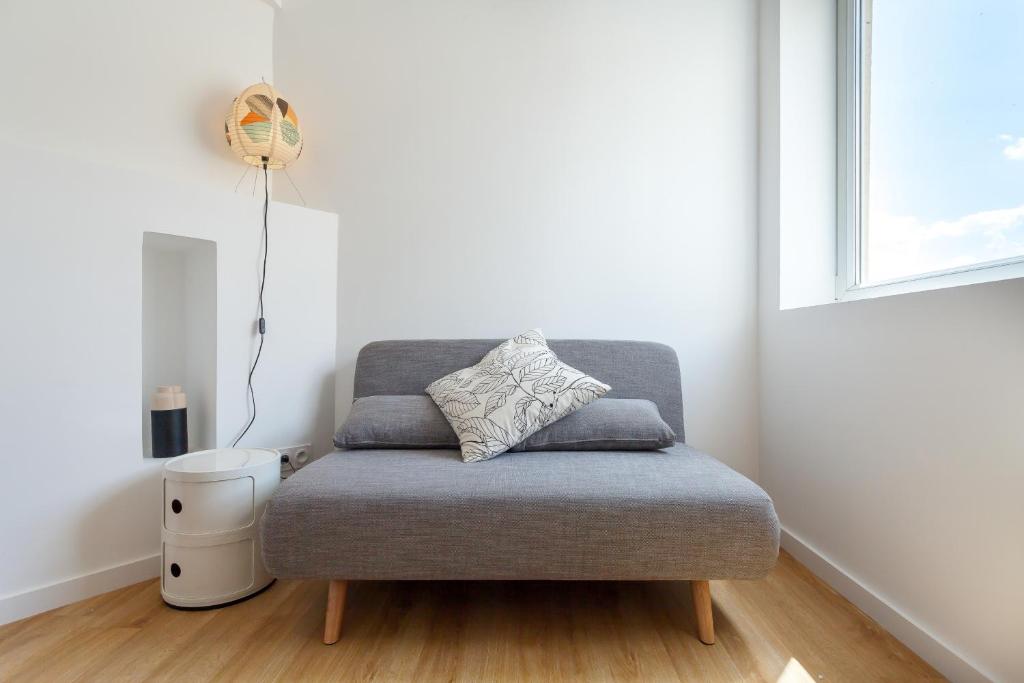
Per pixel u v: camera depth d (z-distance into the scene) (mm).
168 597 1574
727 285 2275
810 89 2076
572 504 1323
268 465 1678
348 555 1325
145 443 2055
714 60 2287
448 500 1331
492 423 1673
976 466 1192
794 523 1970
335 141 2354
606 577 1332
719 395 2268
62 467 1607
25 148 1535
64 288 1607
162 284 2098
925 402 1343
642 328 2287
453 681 1224
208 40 2131
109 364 1695
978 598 1181
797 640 1403
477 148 2326
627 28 2309
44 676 1227
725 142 2281
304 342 2223
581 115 2311
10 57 1676
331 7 2367
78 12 1805
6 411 1512
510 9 2318
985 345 1174
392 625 1475
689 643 1387
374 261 2336
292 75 2367
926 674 1256
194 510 1557
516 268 2314
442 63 2336
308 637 1406
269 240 2117
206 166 2123
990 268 1336
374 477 1436
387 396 2020
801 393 1923
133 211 1747
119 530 1717
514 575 1335
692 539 1313
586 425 1745
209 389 2008
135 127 1935
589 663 1298
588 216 2303
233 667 1269
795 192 2074
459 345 2176
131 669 1257
